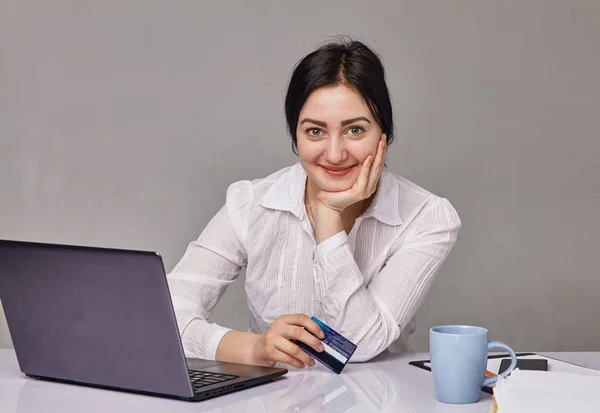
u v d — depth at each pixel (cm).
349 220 171
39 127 332
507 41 324
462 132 326
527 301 329
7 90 331
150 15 328
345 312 150
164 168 331
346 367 141
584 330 330
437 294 330
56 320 121
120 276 111
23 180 333
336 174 155
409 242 169
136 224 332
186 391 111
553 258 329
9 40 331
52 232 334
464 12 324
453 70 325
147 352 113
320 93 150
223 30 328
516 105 326
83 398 114
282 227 174
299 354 135
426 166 326
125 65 330
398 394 117
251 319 189
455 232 171
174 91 329
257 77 329
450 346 111
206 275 174
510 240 329
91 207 333
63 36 330
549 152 327
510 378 105
